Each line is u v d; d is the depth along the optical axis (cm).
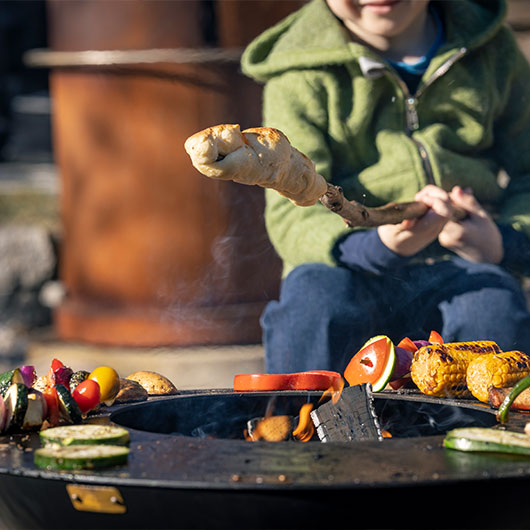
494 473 100
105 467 106
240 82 420
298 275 258
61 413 132
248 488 97
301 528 100
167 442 117
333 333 251
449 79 268
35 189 624
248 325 426
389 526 101
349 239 254
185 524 103
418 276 258
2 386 139
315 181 138
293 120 267
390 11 255
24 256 591
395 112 268
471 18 272
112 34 428
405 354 159
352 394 153
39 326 584
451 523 103
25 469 106
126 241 437
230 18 418
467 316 244
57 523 110
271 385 163
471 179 266
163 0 419
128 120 430
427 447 113
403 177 259
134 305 438
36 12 905
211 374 411
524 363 148
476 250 249
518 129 284
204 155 118
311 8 287
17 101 954
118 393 152
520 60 284
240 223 427
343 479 99
